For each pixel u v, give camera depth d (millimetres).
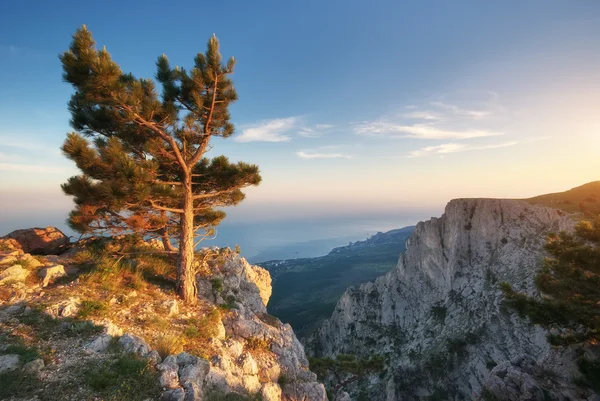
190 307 14625
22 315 9906
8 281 11805
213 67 15055
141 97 13227
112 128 15758
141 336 10828
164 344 10305
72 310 10805
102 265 14945
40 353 8203
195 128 16531
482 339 48656
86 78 12492
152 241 22406
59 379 7391
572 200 67500
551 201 68938
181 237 15555
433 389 49594
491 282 55781
